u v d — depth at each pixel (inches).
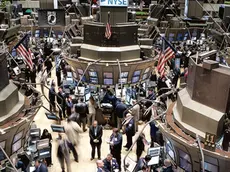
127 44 783.1
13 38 1006.4
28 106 477.7
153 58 799.1
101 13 794.2
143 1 1782.7
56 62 877.8
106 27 734.5
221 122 367.9
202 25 1256.8
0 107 411.5
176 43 1235.2
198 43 1105.4
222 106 369.4
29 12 1536.7
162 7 1305.4
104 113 621.3
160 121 450.9
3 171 397.1
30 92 563.8
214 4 1451.8
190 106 397.7
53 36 1232.8
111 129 624.1
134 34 791.1
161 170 405.7
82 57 791.7
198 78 393.4
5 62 441.7
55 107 673.0
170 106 478.9
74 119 563.8
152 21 1275.8
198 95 397.4
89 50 774.5
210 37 1123.3
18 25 1072.8
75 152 506.9
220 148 361.4
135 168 401.1
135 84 792.3
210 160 358.6
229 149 355.6
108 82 777.6
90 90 736.3
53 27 1231.5
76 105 591.8
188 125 398.0
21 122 414.6
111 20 792.3
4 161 418.9
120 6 783.1
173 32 1217.4
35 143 459.5
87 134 605.3
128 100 635.5
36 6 1588.3
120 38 765.3
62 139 466.9
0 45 820.0
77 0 1556.3
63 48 905.5
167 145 434.3
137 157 486.9
